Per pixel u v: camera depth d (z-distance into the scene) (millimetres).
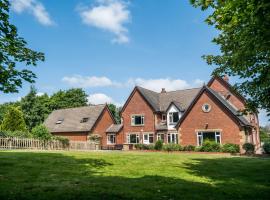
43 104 82188
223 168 17984
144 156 22797
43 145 37219
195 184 12023
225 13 9242
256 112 18000
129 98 54938
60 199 8734
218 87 47625
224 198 9938
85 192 9562
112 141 58406
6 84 11727
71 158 18562
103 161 18062
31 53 12727
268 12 8438
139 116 53438
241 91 17469
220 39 15820
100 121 58906
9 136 36062
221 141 40750
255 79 15195
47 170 13586
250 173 16234
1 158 16844
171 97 54375
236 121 39906
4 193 8945
